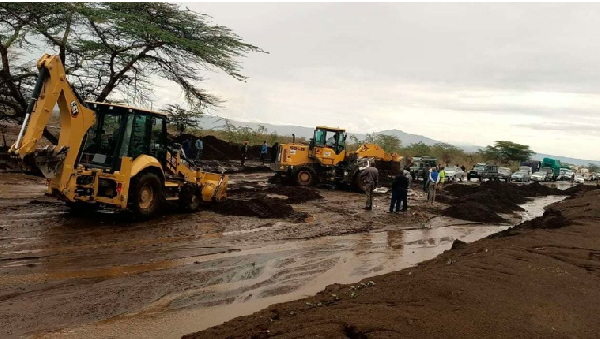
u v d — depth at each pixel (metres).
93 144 10.77
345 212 15.40
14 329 5.04
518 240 9.31
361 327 4.23
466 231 13.92
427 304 5.09
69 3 17.41
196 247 9.23
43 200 12.40
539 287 5.99
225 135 40.75
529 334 4.49
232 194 16.89
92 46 18.67
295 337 4.06
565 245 8.73
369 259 9.60
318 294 6.52
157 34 19.17
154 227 10.60
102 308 5.82
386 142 48.62
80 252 8.09
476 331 4.41
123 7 19.84
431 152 56.41
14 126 27.84
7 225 9.45
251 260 8.71
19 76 18.33
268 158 37.31
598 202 16.08
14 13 17.11
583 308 5.40
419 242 11.77
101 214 11.34
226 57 21.73
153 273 7.39
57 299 5.96
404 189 16.11
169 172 12.34
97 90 20.83
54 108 9.82
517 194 26.67
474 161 62.06
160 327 5.43
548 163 55.47
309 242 10.66
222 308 6.21
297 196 17.39
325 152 22.12
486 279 6.16
